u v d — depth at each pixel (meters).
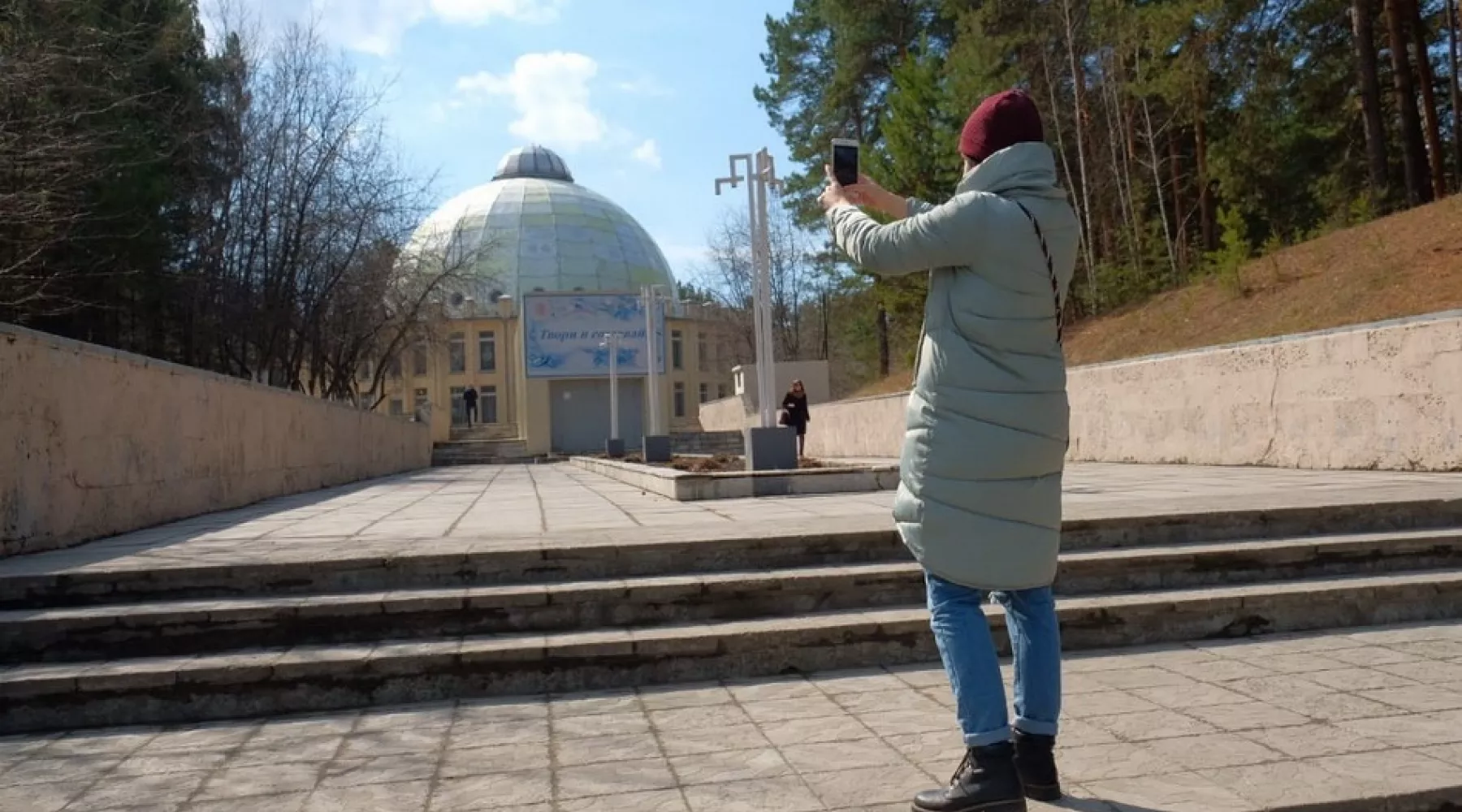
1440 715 3.75
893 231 3.03
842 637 4.84
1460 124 23.83
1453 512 6.38
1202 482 9.39
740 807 3.12
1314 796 3.00
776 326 55.69
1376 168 21.77
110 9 19.73
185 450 9.86
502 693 4.59
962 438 2.90
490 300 62.44
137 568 5.17
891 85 34.66
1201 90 24.55
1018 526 2.91
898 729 3.86
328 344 33.06
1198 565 5.58
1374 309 14.49
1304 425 11.00
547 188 70.25
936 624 2.99
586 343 45.34
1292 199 26.70
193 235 25.67
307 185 27.75
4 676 4.39
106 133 16.94
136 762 3.82
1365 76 21.62
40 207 15.14
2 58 14.06
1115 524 5.88
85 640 4.70
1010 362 2.90
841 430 26.94
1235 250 20.00
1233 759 3.35
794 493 10.76
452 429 51.16
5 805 3.38
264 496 13.08
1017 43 27.59
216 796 3.42
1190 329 19.41
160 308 25.42
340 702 4.49
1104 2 25.25
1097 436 15.21
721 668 4.74
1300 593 5.25
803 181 37.34
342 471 19.23
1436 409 9.29
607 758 3.66
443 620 4.93
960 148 3.24
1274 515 6.12
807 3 36.81
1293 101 25.28
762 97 38.28
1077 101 27.69
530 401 44.69
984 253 2.91
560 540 5.70
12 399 6.44
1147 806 2.97
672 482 10.88
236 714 4.43
